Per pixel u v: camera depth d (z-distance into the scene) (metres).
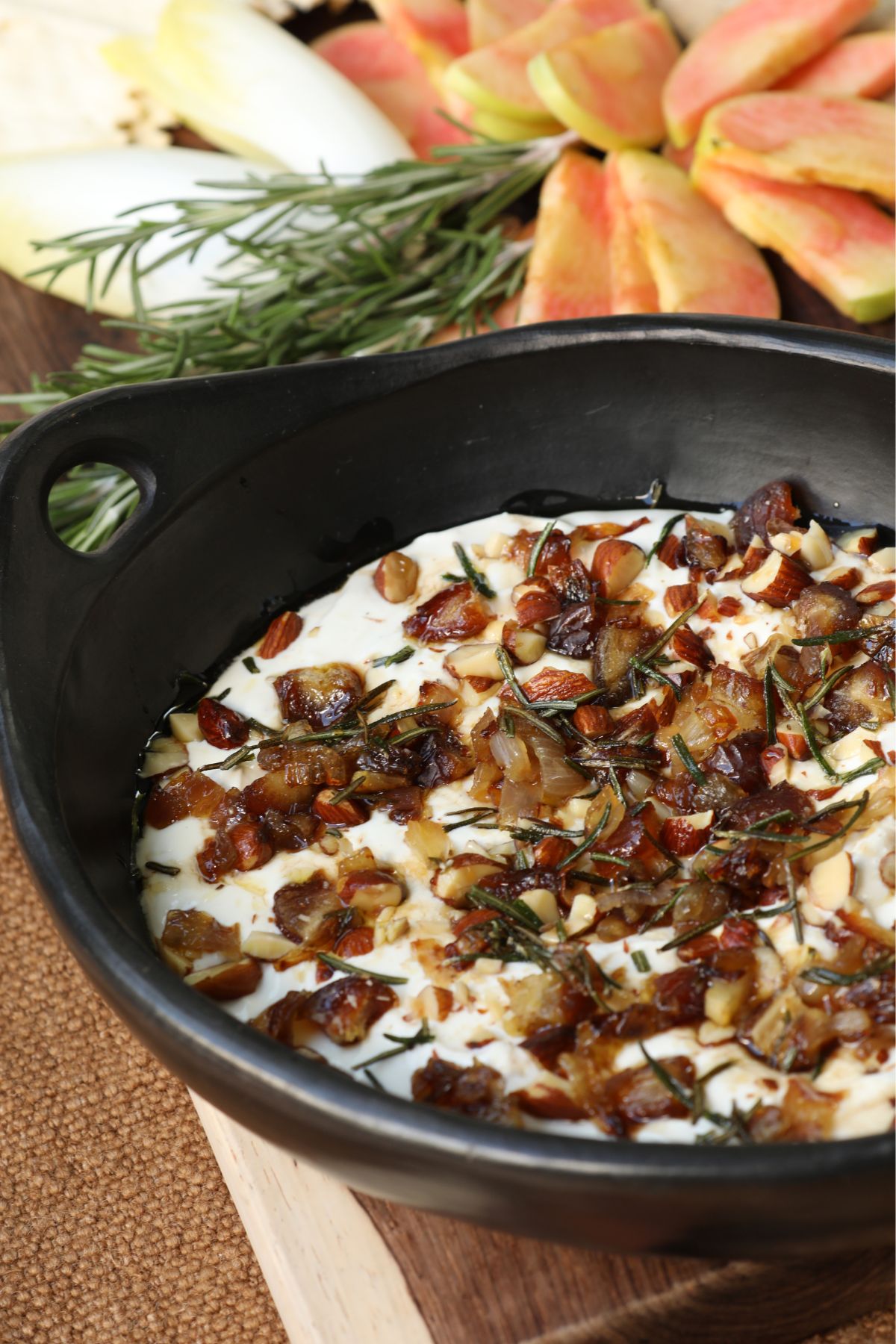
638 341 0.66
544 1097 0.58
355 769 0.63
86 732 0.62
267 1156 0.62
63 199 0.81
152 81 0.86
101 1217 0.65
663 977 0.59
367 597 0.67
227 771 0.64
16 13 0.90
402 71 0.87
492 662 0.65
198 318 0.76
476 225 0.79
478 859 0.61
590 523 0.68
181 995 0.56
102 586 0.63
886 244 0.76
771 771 0.62
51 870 0.57
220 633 0.66
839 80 0.80
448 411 0.67
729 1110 0.57
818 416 0.66
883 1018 0.58
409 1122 0.54
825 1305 0.60
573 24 0.83
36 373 0.81
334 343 0.77
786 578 0.65
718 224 0.79
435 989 0.59
